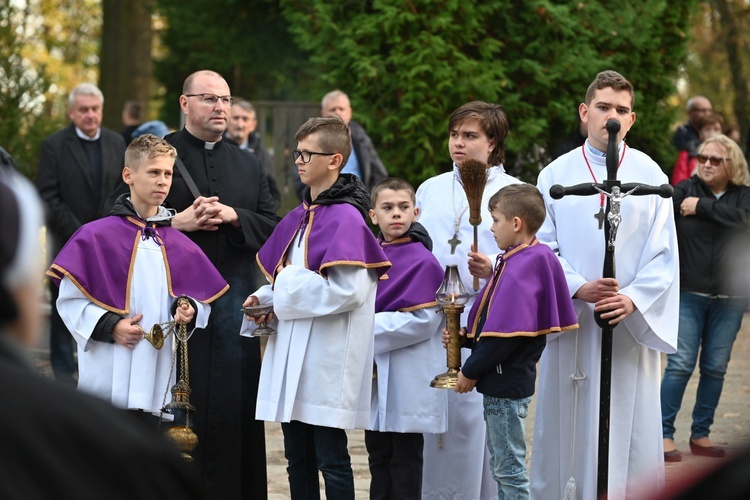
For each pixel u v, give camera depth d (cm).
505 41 1966
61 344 1491
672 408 1254
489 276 867
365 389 848
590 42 2008
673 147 2164
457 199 999
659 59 2084
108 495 275
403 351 915
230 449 916
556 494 950
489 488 988
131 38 3188
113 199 944
